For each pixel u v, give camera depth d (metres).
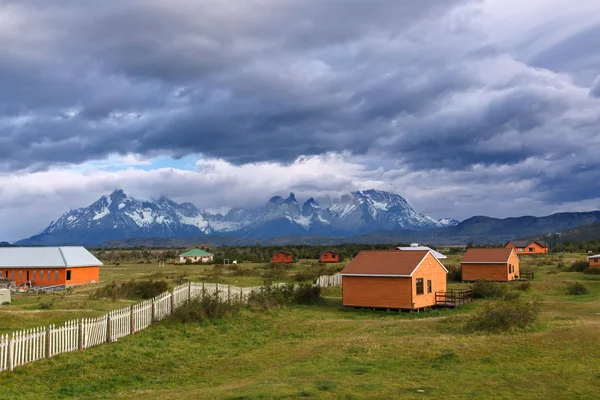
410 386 15.98
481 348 21.03
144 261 134.00
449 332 26.16
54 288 58.88
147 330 27.62
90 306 34.44
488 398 14.60
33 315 28.34
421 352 20.81
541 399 14.51
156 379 19.06
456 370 18.14
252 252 148.62
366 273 41.38
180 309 30.70
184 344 24.61
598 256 74.38
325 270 76.12
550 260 104.31
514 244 145.62
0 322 26.33
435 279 44.09
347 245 170.88
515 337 22.91
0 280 59.00
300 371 18.86
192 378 19.28
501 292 47.31
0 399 15.75
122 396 16.41
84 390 17.27
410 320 32.44
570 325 25.73
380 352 21.25
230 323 30.58
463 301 44.25
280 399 14.61
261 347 24.70
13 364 19.00
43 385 17.66
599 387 15.62
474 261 64.94
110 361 20.56
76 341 22.33
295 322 32.44
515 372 17.61
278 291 43.19
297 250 153.62
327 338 26.81
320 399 14.55
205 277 66.19
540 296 46.28
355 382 16.58
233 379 18.81
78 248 67.44
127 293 42.34
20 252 64.81
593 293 47.53
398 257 42.50
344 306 42.41
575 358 19.34
